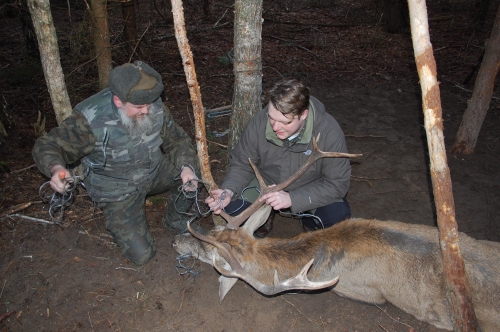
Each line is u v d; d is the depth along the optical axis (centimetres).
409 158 548
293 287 264
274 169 363
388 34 1034
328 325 340
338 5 1323
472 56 894
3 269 367
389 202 473
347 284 341
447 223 276
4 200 433
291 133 313
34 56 743
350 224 342
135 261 370
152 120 336
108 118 320
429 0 1344
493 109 672
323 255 333
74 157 326
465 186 498
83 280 363
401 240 327
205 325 335
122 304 347
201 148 346
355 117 645
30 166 481
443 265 291
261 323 339
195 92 322
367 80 778
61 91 397
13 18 1016
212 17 1148
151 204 455
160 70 774
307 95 289
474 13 1218
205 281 371
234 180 364
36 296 347
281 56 885
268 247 330
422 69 256
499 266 314
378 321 345
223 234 330
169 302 351
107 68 565
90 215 427
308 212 389
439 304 321
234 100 418
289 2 1318
